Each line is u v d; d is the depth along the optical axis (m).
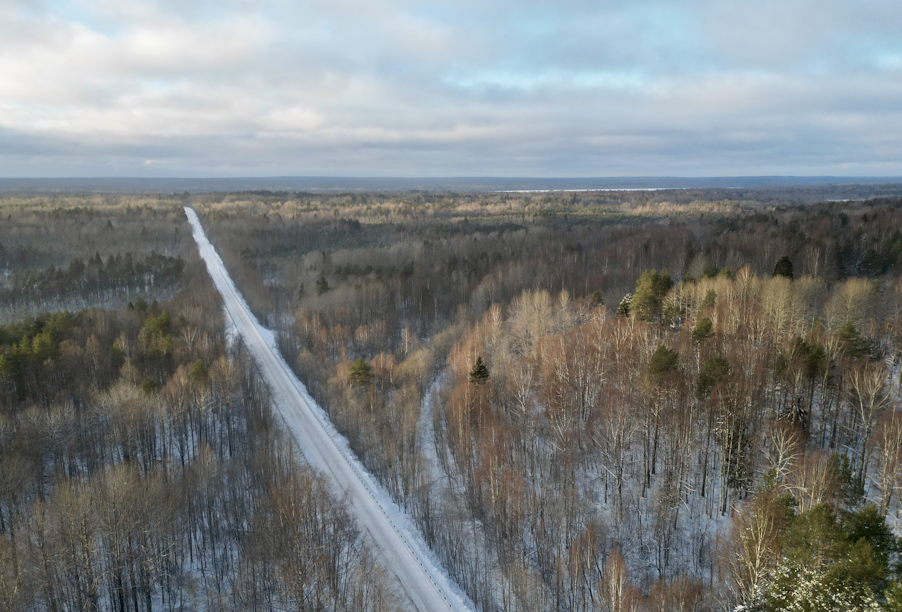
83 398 81.81
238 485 66.31
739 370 58.16
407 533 61.59
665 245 141.12
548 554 52.19
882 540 34.69
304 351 108.44
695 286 85.75
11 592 44.50
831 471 43.22
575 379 67.31
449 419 70.94
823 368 57.59
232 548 59.69
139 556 51.12
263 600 49.91
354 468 75.38
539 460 63.91
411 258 171.50
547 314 93.31
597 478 60.56
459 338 102.94
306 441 83.12
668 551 50.62
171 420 75.31
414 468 66.81
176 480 62.97
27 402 77.31
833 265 101.69
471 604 51.66
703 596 43.62
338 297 127.69
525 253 154.75
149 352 90.94
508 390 72.56
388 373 90.06
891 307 74.62
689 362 63.88
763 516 39.31
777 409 58.84
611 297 107.44
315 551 47.53
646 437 57.22
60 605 48.56
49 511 52.09
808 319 77.88
